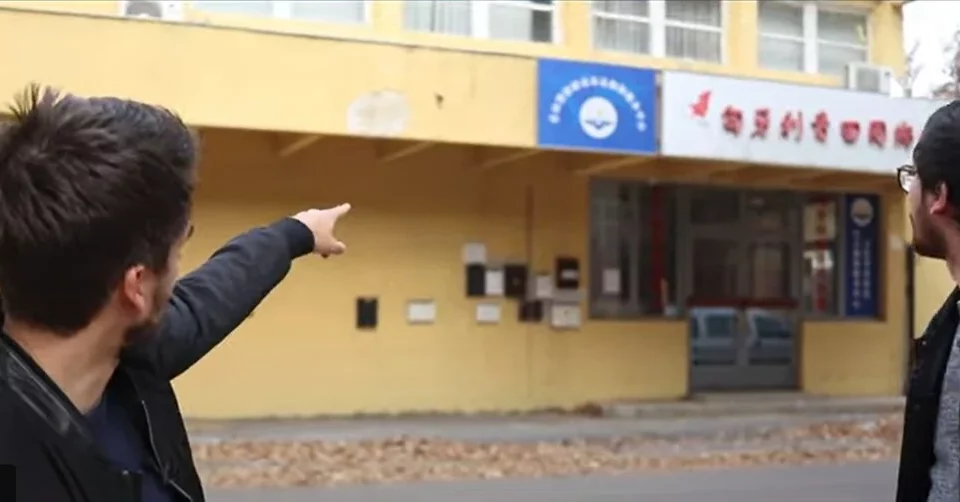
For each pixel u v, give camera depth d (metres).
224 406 13.13
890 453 12.20
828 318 16.72
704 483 10.14
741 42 15.64
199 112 11.64
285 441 11.73
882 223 17.02
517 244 14.63
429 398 14.09
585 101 13.18
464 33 14.02
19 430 1.47
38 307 1.56
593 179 15.18
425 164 14.12
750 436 13.18
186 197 1.65
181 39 11.57
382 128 12.35
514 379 14.55
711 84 13.70
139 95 11.42
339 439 11.95
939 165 2.21
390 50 12.37
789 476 10.62
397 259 13.98
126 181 1.55
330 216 2.29
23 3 11.77
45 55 11.10
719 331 15.99
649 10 15.23
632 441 12.57
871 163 14.67
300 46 12.01
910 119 14.88
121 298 1.60
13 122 1.59
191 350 1.88
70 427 1.52
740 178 15.80
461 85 12.69
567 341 14.88
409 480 9.98
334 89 12.14
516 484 9.91
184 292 1.95
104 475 1.54
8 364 1.52
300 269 13.50
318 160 13.56
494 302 14.46
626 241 15.44
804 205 16.64
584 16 14.58
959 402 2.14
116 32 11.34
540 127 12.99
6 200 1.52
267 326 13.33
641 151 13.41
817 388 16.48
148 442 1.71
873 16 16.86
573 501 9.14
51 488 1.48
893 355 16.94
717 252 16.03
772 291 16.42
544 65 13.02
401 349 13.97
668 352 15.49
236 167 13.18
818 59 16.48
